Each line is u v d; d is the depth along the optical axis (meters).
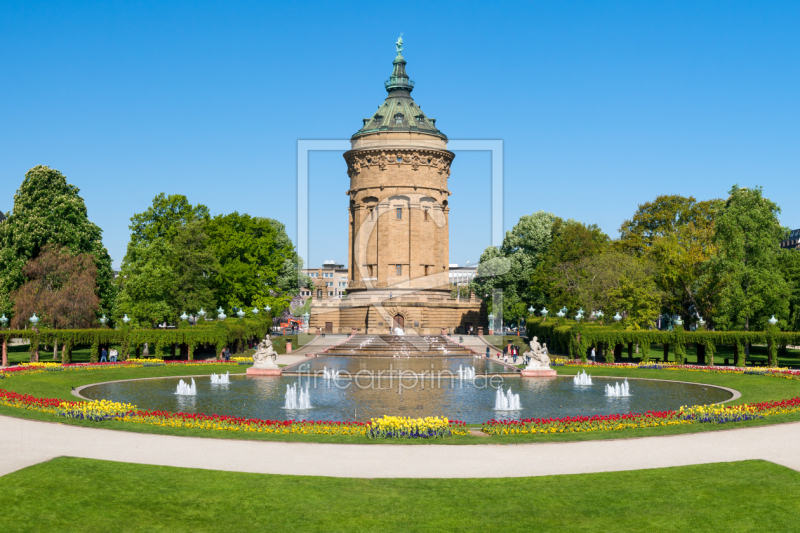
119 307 76.31
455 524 17.53
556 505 18.81
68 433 27.84
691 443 26.50
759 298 72.38
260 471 22.05
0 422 30.00
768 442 26.50
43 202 81.44
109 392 45.16
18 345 94.75
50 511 18.12
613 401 41.75
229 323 78.81
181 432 28.39
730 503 18.86
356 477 21.42
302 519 17.78
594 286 92.81
